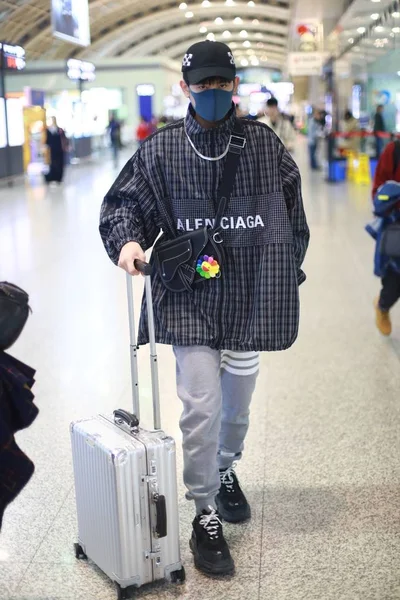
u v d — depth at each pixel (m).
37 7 29.03
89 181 18.64
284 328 2.37
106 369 4.52
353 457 3.27
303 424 3.63
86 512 2.42
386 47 13.18
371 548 2.55
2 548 2.60
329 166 16.31
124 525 2.21
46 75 33.12
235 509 2.72
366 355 4.69
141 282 6.90
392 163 4.59
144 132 27.69
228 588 2.33
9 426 1.93
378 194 4.51
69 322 5.60
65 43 40.44
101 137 32.66
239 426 2.63
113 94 35.09
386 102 13.81
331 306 5.94
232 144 2.30
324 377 4.30
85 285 6.82
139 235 2.37
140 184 2.39
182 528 2.70
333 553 2.53
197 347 2.39
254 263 2.38
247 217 2.35
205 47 2.19
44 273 7.36
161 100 35.06
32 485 3.06
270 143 2.36
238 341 2.39
